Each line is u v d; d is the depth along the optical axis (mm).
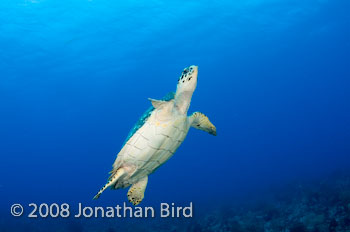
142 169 5391
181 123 4984
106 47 31703
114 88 48438
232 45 36969
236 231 10984
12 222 22281
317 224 9273
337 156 57031
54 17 23922
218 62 42969
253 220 12609
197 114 5707
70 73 37688
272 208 14008
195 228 13406
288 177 32906
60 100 49000
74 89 44469
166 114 4703
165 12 26078
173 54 37000
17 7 21781
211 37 33438
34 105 49719
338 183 16797
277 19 31078
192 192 42281
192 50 36562
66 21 24875
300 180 24406
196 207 22719
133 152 4926
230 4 26156
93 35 28359
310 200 13406
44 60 32375
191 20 28406
